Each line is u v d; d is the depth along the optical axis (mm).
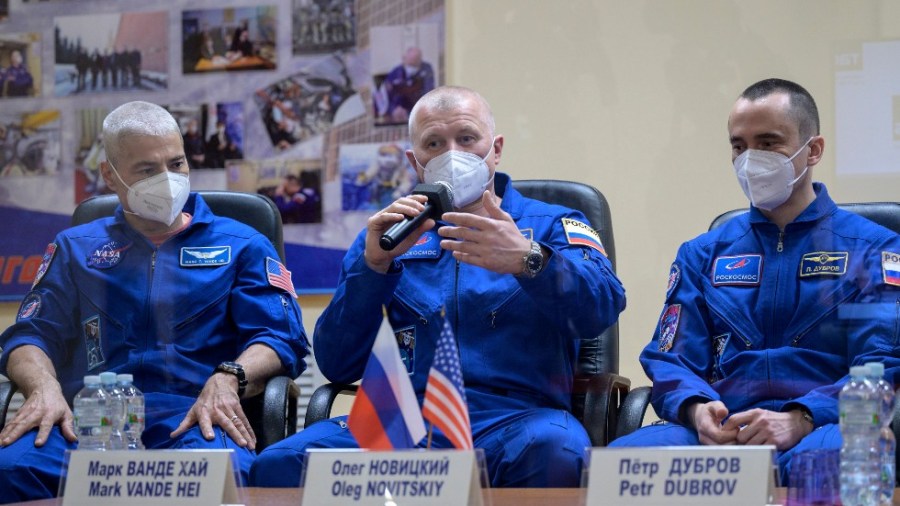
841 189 4078
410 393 1938
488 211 2691
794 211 2947
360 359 2975
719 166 4258
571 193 3301
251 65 4594
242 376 3045
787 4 4199
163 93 4652
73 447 2959
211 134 4609
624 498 1731
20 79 4746
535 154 4391
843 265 2826
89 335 3268
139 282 3285
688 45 4293
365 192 4496
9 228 4742
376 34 4504
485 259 2672
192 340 3266
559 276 2707
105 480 1933
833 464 1860
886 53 4086
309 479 1795
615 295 2904
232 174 4586
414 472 1759
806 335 2807
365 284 2809
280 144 4566
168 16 4660
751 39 4230
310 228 4523
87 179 4707
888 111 4062
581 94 4371
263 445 2945
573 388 2955
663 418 2781
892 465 1951
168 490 1900
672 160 4293
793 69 4180
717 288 2963
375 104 4496
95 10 4719
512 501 2068
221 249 3354
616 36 4352
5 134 4766
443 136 2953
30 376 3105
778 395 2777
